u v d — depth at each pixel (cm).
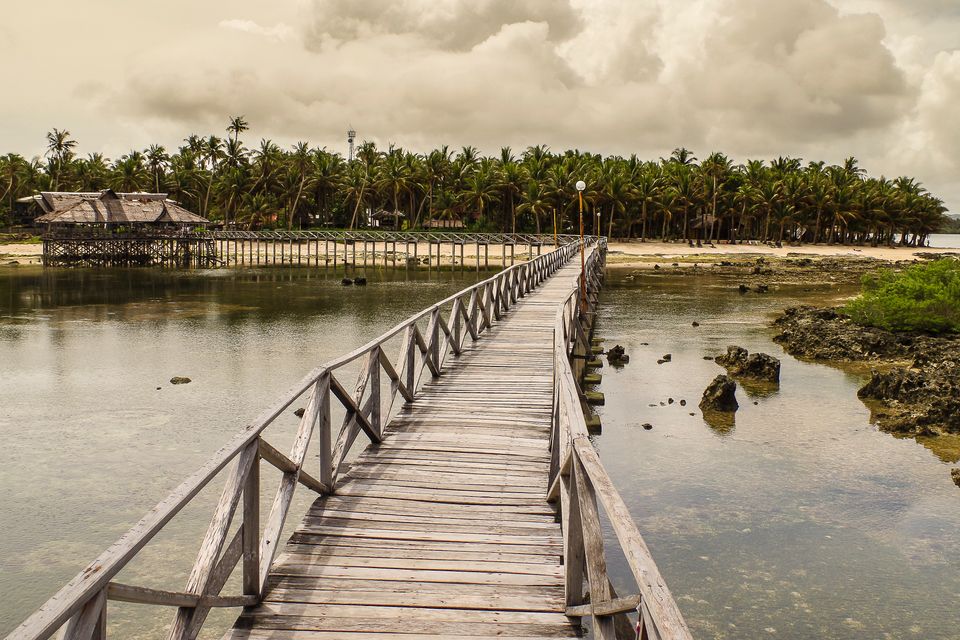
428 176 9319
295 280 5481
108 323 3047
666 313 3328
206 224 7369
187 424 1505
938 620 760
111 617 759
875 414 1548
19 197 10044
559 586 476
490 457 730
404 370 928
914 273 2642
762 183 9581
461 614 441
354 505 606
